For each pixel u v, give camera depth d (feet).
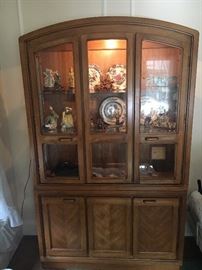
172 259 6.76
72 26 5.61
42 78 6.27
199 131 7.50
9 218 6.77
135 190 6.38
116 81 6.22
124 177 6.43
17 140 7.91
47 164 6.75
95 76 6.25
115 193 6.43
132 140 6.18
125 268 7.01
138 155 6.25
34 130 6.31
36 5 6.92
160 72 6.09
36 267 7.20
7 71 7.43
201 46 6.89
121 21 5.51
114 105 6.31
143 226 6.61
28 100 6.11
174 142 6.13
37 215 6.77
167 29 5.52
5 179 6.73
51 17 6.97
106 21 5.52
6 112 7.68
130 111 6.01
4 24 7.11
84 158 6.35
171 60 5.99
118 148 6.65
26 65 5.92
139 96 5.91
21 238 8.38
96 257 6.91
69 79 6.28
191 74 5.70
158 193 6.36
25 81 6.00
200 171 7.79
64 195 6.58
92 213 6.63
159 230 6.61
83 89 5.96
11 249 7.48
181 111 5.93
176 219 6.48
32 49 5.83
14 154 8.02
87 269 7.07
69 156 6.91
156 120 6.31
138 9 6.76
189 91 5.80
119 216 6.59
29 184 8.25
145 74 6.04
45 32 5.69
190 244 7.81
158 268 6.92
